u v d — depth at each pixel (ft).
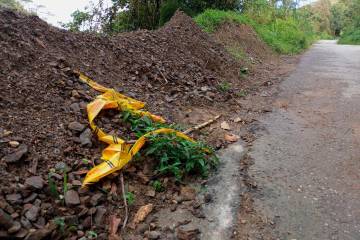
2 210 7.86
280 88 23.71
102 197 9.64
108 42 18.15
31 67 12.97
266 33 48.49
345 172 12.03
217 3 42.80
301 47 59.47
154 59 19.36
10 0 35.12
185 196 10.44
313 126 16.21
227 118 16.85
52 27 16.53
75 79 13.80
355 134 15.23
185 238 8.85
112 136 11.59
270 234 9.09
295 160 12.85
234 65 26.43
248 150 13.61
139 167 11.22
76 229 8.59
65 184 9.40
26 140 10.17
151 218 9.52
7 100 11.09
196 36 25.82
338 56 45.11
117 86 15.43
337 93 22.22
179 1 37.63
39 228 8.15
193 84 19.30
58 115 11.66
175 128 13.92
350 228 9.29
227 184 11.21
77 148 10.86
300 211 9.97
